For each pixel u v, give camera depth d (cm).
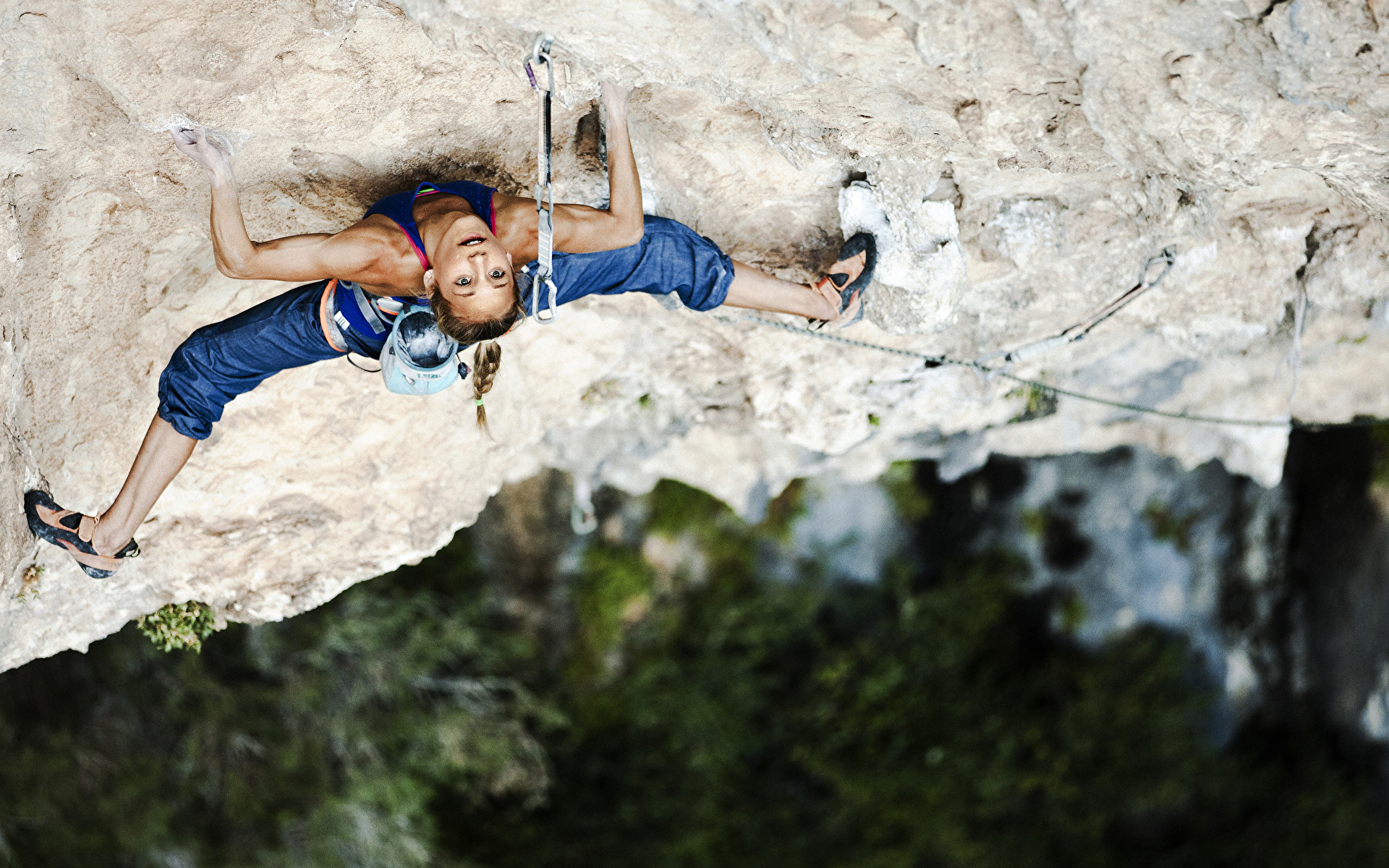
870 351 675
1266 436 829
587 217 411
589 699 1588
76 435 534
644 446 926
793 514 1570
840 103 439
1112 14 362
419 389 402
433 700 1420
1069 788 1556
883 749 1600
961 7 367
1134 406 771
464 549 1522
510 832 1562
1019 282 581
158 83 408
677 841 1586
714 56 406
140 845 1266
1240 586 1448
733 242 561
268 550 629
